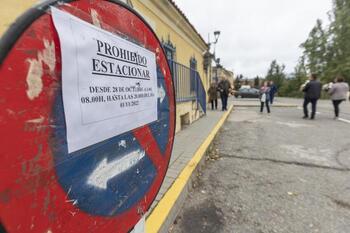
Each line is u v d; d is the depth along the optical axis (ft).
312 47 122.42
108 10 3.22
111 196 3.41
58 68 2.40
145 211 4.48
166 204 7.77
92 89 2.90
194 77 26.09
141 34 4.12
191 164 11.78
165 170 5.33
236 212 8.51
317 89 30.48
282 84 147.54
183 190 9.24
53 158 2.38
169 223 7.45
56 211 2.46
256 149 16.88
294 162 13.97
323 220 7.98
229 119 32.27
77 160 2.71
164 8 17.19
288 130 23.89
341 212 8.48
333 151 16.22
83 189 2.83
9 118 1.95
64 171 2.53
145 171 4.41
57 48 2.39
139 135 4.13
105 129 3.18
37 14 2.19
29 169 2.14
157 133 4.86
